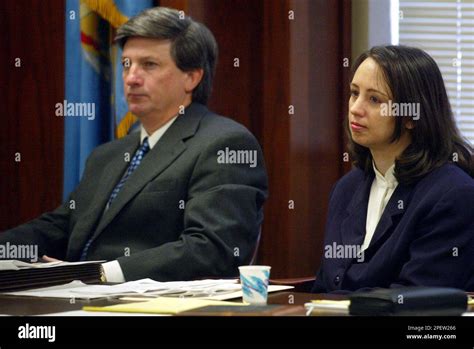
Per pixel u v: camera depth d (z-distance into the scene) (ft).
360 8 39.19
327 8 38.99
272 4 38.68
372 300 15.38
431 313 15.66
